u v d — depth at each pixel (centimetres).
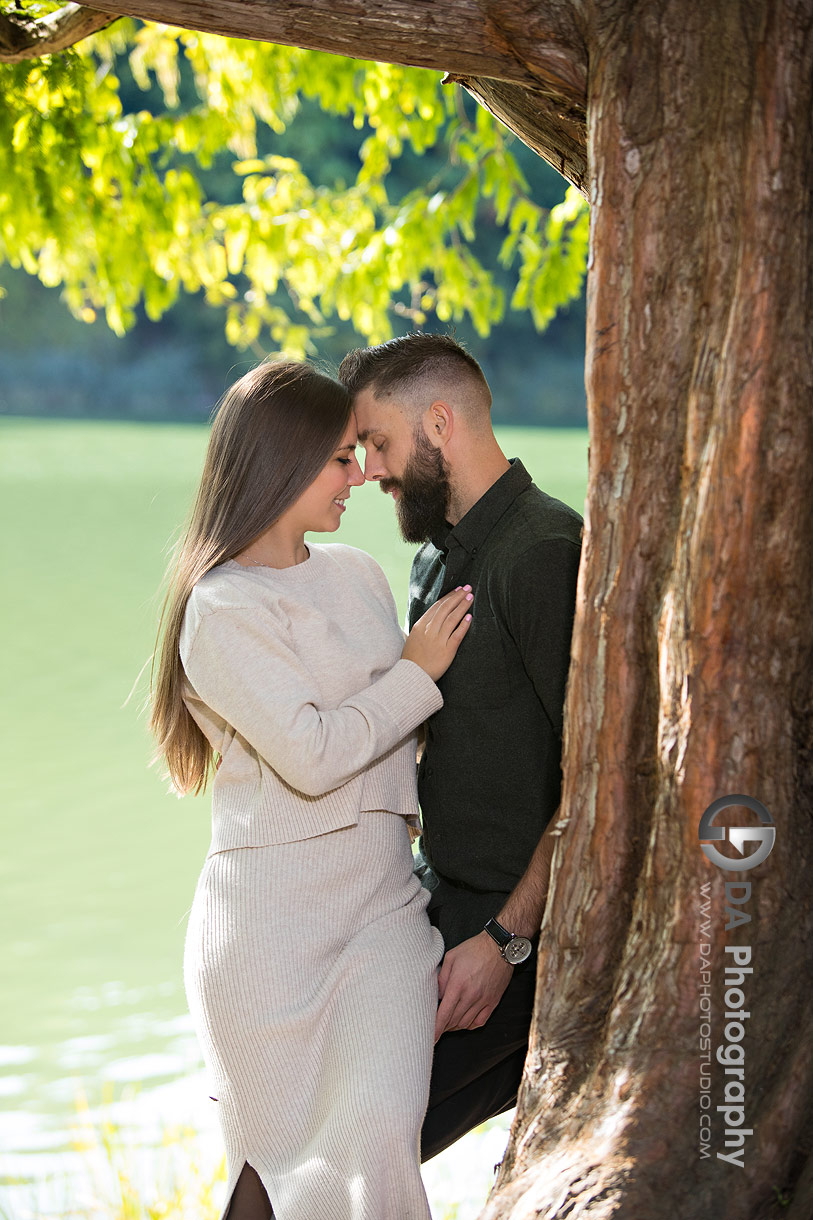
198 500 209
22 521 1919
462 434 217
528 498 213
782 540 150
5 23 254
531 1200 153
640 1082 154
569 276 527
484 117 547
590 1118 157
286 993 191
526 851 209
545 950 171
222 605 195
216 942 195
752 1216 146
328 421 206
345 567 218
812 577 152
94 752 755
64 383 4144
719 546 150
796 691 153
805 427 149
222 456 207
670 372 156
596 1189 149
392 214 604
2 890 530
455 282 565
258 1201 197
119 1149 316
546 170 3036
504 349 3922
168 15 165
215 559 204
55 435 3544
